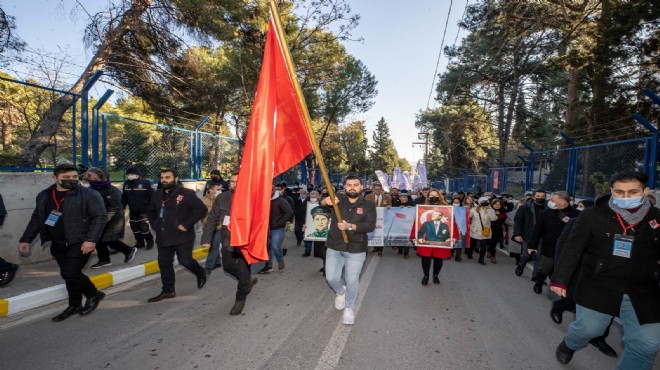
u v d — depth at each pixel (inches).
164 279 199.6
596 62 502.6
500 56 976.3
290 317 176.7
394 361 134.4
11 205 245.4
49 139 332.5
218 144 503.8
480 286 250.7
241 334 155.2
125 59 469.7
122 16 440.8
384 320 176.1
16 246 248.2
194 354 136.3
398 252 386.9
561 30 660.7
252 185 144.3
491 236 344.5
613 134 530.3
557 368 133.3
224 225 183.2
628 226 105.3
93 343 144.6
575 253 112.8
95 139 302.8
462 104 1305.4
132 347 141.3
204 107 600.7
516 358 140.3
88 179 247.6
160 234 196.2
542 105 1152.8
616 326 183.6
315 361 132.6
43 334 152.6
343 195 169.9
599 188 394.9
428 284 250.2
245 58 666.2
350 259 166.1
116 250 285.0
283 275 265.9
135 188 311.9
